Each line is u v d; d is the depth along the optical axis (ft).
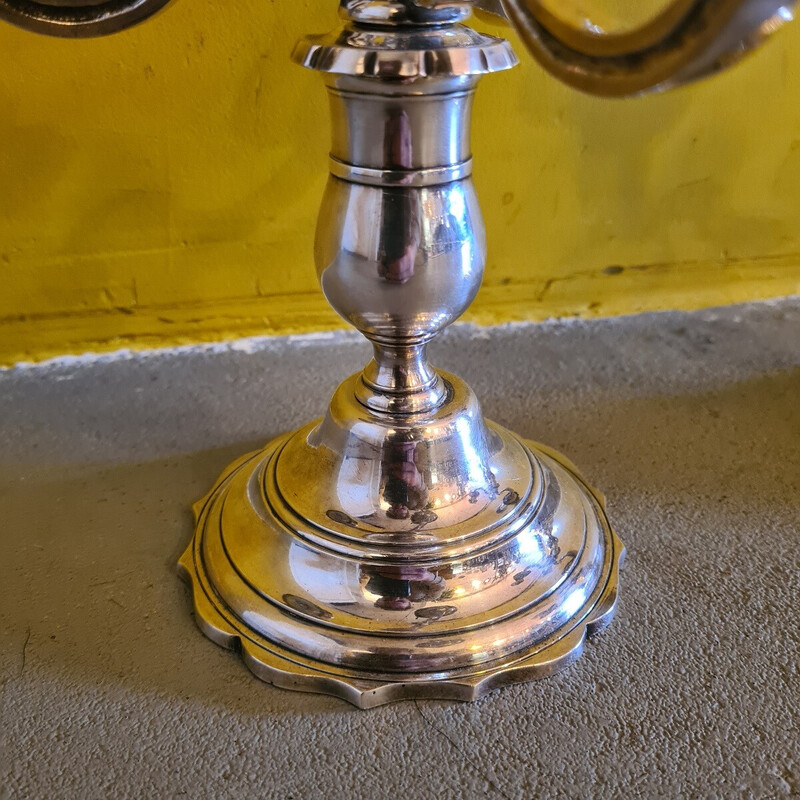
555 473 2.98
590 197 4.16
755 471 3.22
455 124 2.21
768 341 4.14
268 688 2.36
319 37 2.27
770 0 1.32
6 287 3.83
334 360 4.00
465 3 2.09
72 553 2.81
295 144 3.77
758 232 4.40
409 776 2.11
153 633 2.53
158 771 2.12
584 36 1.57
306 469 2.66
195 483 3.15
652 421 3.53
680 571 2.75
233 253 3.98
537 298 4.37
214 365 3.94
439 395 2.63
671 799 2.05
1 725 2.23
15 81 3.42
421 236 2.25
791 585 2.69
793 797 2.06
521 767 2.14
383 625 2.35
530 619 2.42
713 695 2.32
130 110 3.57
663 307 4.46
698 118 4.05
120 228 3.81
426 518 2.49
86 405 3.62
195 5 3.40
